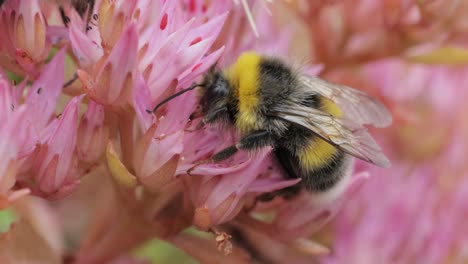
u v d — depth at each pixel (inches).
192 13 5.4
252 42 5.6
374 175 6.3
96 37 5.2
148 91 5.1
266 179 5.3
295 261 6.1
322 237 6.2
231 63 5.4
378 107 5.5
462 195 6.3
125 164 5.2
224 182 5.2
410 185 6.3
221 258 5.5
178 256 6.8
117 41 5.0
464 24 6.0
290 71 5.4
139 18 5.1
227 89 5.3
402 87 6.6
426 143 6.6
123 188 5.3
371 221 6.2
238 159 5.3
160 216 5.5
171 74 5.1
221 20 5.1
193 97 5.2
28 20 5.2
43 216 6.0
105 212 5.8
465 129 6.6
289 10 6.1
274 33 6.1
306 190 5.4
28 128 5.1
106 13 5.1
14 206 5.9
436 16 6.0
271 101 5.3
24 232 5.7
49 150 5.1
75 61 5.4
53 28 5.3
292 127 5.4
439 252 6.2
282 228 5.4
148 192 5.4
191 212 5.4
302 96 5.4
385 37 6.1
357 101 5.5
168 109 5.1
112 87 5.1
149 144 5.1
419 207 6.2
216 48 5.5
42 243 5.8
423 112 6.7
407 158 6.6
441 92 6.7
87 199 6.5
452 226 6.2
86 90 5.1
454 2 5.9
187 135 5.2
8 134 5.0
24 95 5.3
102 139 5.2
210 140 5.2
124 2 5.1
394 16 6.0
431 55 6.1
